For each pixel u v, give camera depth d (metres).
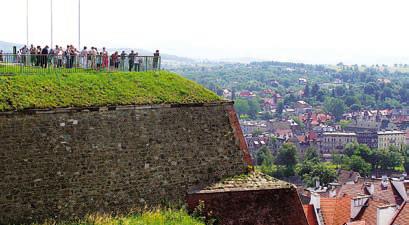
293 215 25.98
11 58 32.12
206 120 26.92
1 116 22.70
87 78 26.77
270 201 25.84
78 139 24.02
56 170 23.41
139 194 24.91
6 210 22.44
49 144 23.41
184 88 27.94
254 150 190.62
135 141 25.14
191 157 26.17
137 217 23.95
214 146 26.77
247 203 25.55
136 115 25.47
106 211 24.14
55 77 26.17
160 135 25.73
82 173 23.88
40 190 23.06
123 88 26.53
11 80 24.89
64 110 23.91
